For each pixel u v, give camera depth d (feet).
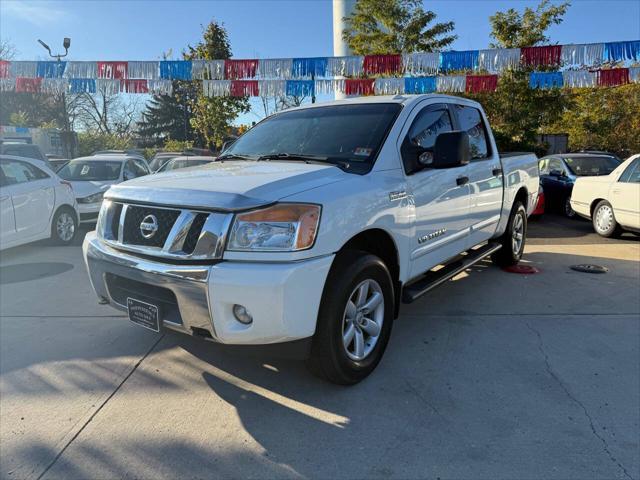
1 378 10.96
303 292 8.71
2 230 22.31
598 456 8.23
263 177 9.71
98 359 11.88
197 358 11.89
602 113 98.89
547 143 66.13
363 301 10.50
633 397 10.15
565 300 16.47
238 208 8.66
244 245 8.64
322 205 9.08
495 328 13.94
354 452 8.36
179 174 10.97
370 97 14.16
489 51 29.55
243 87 31.68
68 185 27.12
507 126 53.16
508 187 18.54
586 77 30.86
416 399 10.05
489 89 32.37
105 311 15.39
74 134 83.92
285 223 8.71
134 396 10.18
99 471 7.91
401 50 54.90
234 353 9.12
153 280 9.25
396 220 11.14
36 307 15.78
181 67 31.65
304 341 9.03
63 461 8.15
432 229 13.03
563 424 9.17
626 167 28.04
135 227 9.87
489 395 10.22
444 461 8.12
